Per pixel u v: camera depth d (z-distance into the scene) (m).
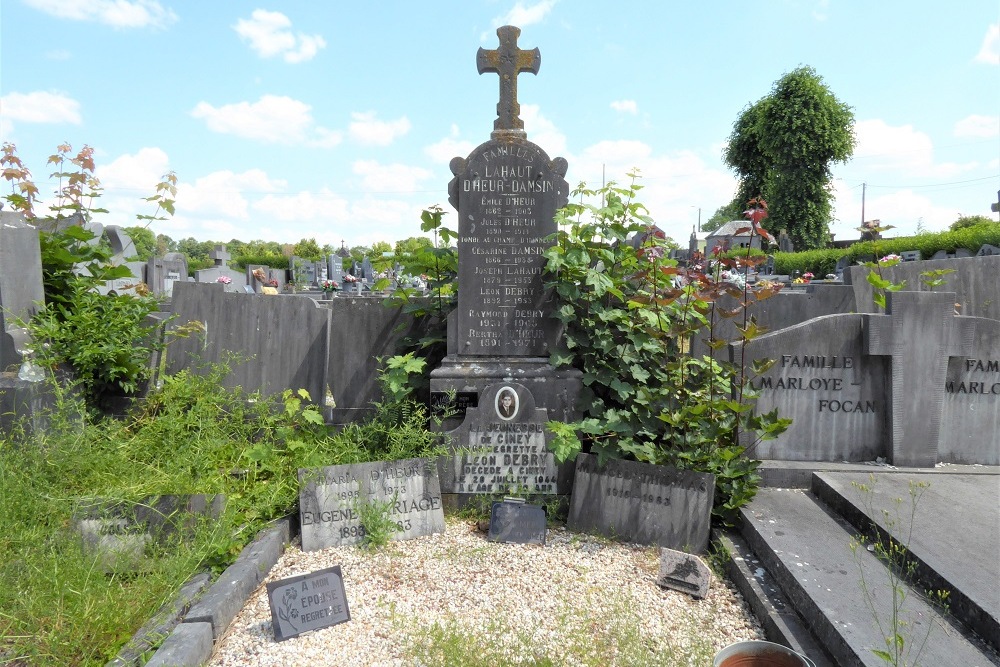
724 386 4.45
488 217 4.63
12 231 4.70
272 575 3.57
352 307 5.37
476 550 3.91
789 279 17.20
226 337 5.49
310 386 5.40
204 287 5.51
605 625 3.07
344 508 4.00
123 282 9.55
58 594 2.87
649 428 4.41
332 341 5.39
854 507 3.79
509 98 4.70
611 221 4.80
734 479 4.09
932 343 4.51
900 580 3.15
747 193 37.94
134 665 2.57
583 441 4.66
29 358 4.60
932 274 5.63
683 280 4.69
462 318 4.70
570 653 2.80
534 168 4.59
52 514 3.52
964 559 3.09
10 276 4.68
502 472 4.48
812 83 34.34
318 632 3.02
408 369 4.60
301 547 3.92
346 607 3.13
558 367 4.66
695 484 3.93
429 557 3.83
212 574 3.37
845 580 3.14
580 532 4.20
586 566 3.74
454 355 4.76
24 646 2.62
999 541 3.30
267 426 4.78
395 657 2.82
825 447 4.68
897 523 3.51
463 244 4.66
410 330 5.34
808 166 34.78
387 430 4.66
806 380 4.64
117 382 5.23
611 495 4.14
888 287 4.83
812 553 3.43
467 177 4.60
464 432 4.46
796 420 4.66
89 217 5.75
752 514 3.95
